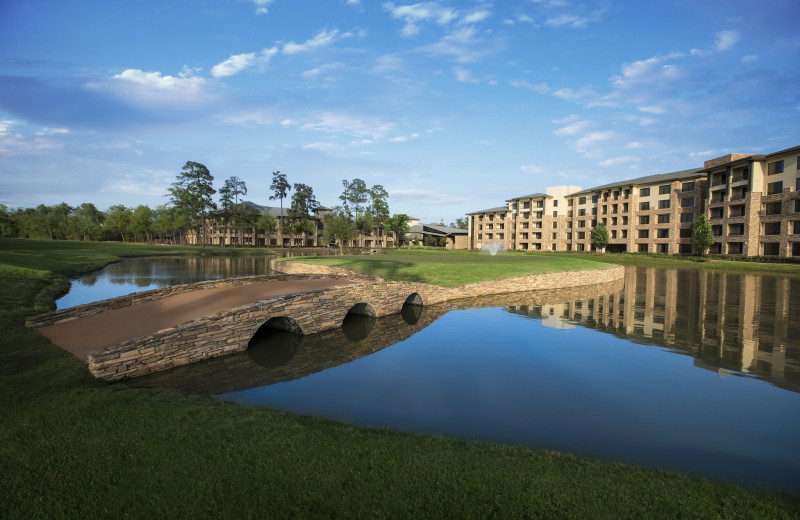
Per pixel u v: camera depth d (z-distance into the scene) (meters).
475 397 8.40
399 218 102.00
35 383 7.99
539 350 12.04
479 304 20.16
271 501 4.55
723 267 44.25
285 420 6.69
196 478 4.95
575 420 7.33
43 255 36.69
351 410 7.68
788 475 5.58
